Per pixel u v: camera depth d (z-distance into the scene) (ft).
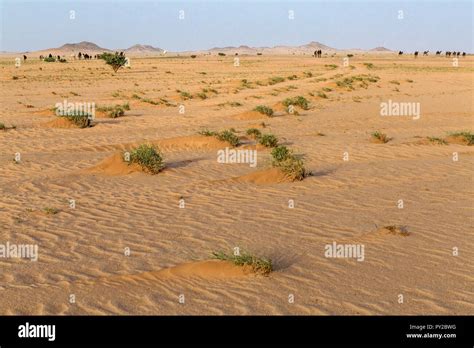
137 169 46.57
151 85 161.79
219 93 132.98
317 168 48.06
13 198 38.70
